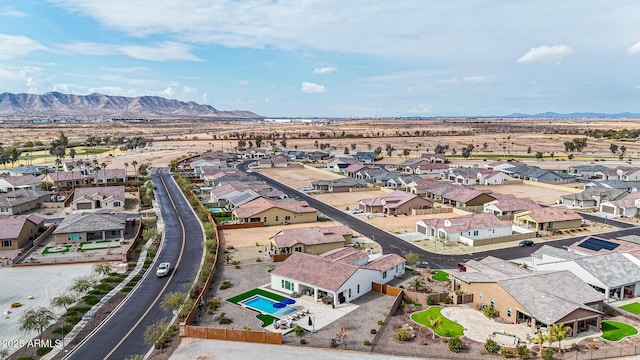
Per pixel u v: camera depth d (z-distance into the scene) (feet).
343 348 156.04
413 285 212.23
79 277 225.15
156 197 437.17
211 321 176.86
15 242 269.64
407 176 510.17
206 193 463.01
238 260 250.98
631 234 306.76
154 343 159.53
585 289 180.55
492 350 151.02
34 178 468.34
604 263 204.64
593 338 161.17
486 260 222.69
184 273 232.12
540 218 316.60
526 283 180.34
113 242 287.69
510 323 173.37
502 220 331.77
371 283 209.56
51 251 268.62
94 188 409.90
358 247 275.18
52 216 359.66
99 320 178.60
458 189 410.72
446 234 286.05
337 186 470.39
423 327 170.71
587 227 324.19
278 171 626.64
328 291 189.78
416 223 317.83
